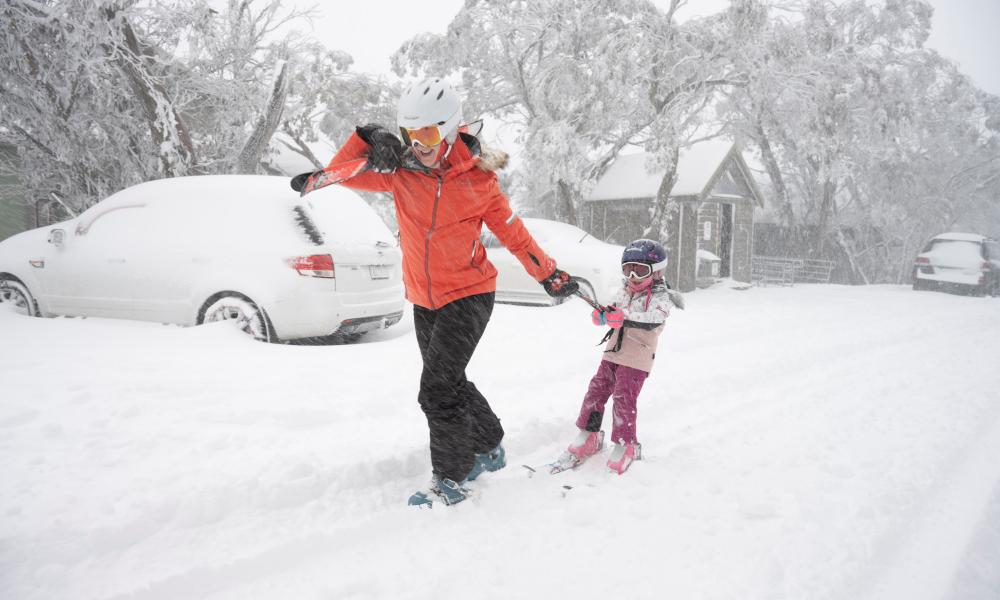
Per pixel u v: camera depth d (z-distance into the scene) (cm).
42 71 1024
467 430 290
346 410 405
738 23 1480
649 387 507
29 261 667
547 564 240
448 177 270
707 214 1750
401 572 233
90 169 1123
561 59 1553
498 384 501
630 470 332
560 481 321
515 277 1062
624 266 346
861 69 1736
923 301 1334
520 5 1658
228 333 567
